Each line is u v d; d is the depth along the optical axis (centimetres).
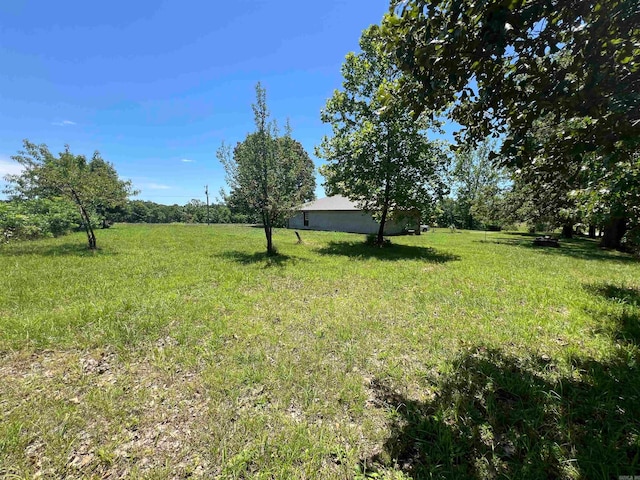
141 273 681
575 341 342
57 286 560
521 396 245
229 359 308
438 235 2134
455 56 185
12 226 1053
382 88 254
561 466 176
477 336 359
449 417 221
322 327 388
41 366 295
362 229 2312
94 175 1042
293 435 204
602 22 159
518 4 152
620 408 223
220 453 191
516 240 1720
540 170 275
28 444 197
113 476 175
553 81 195
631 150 223
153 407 235
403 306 469
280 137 970
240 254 990
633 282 616
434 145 1148
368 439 203
